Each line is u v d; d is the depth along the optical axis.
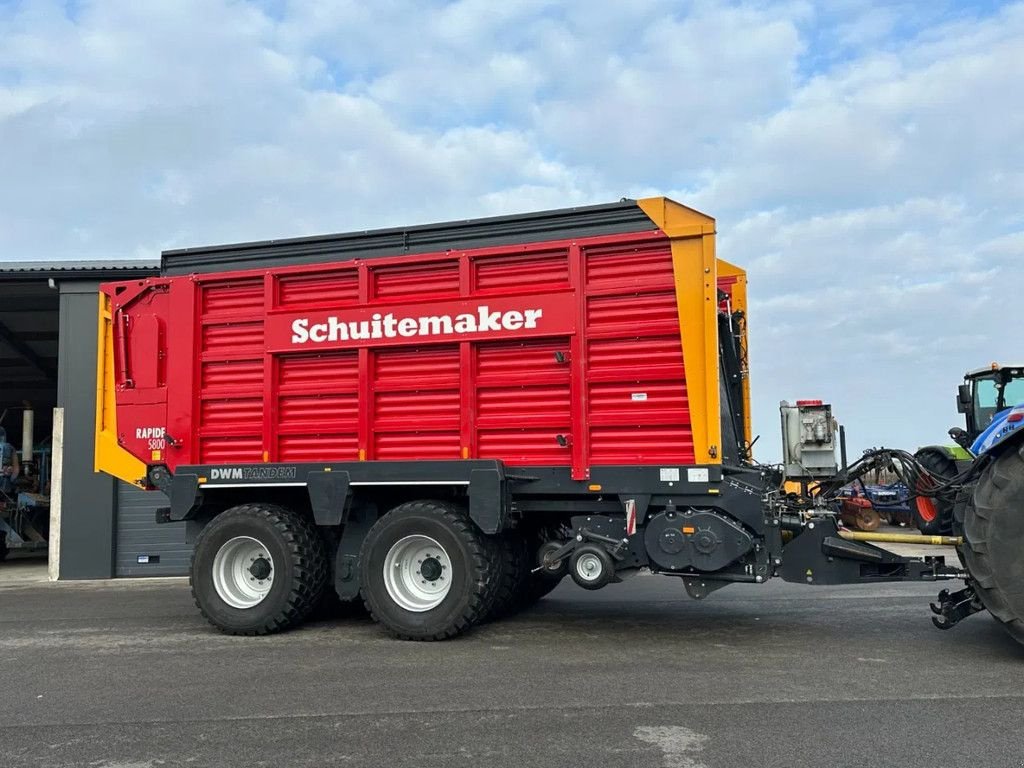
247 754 3.86
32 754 3.92
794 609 7.55
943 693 4.61
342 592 6.80
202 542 6.93
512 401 6.45
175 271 7.44
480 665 5.49
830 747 3.79
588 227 6.34
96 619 7.91
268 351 7.04
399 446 6.72
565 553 6.35
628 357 6.16
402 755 3.79
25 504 15.39
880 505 7.30
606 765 3.61
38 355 17.14
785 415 7.52
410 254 6.79
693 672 5.18
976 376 11.60
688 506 6.04
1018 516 5.16
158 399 7.32
